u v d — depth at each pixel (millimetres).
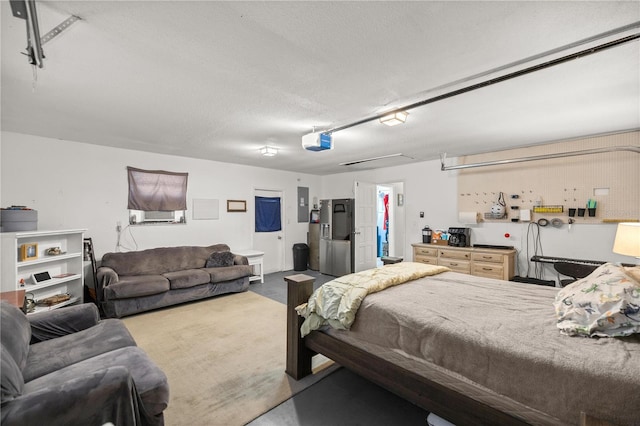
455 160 5234
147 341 3021
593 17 1507
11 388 1214
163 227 5016
